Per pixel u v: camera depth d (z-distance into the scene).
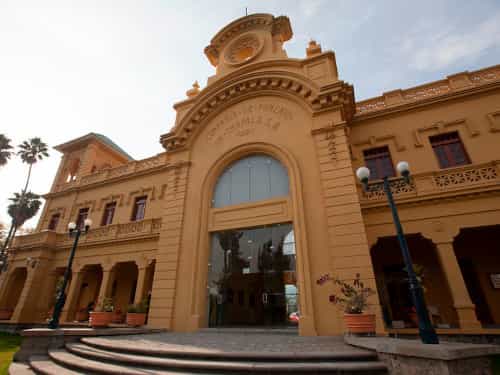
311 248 10.19
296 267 10.39
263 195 12.53
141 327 11.58
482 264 11.51
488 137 11.56
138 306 12.97
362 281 8.91
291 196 11.60
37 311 17.83
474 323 8.58
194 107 15.55
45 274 18.94
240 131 14.12
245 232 12.16
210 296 11.72
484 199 9.84
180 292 11.81
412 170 12.38
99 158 25.77
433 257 12.33
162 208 18.11
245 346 6.79
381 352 5.21
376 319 8.30
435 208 10.40
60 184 24.70
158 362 5.64
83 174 23.73
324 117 12.18
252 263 11.45
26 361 7.79
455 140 12.25
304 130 12.44
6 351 10.51
